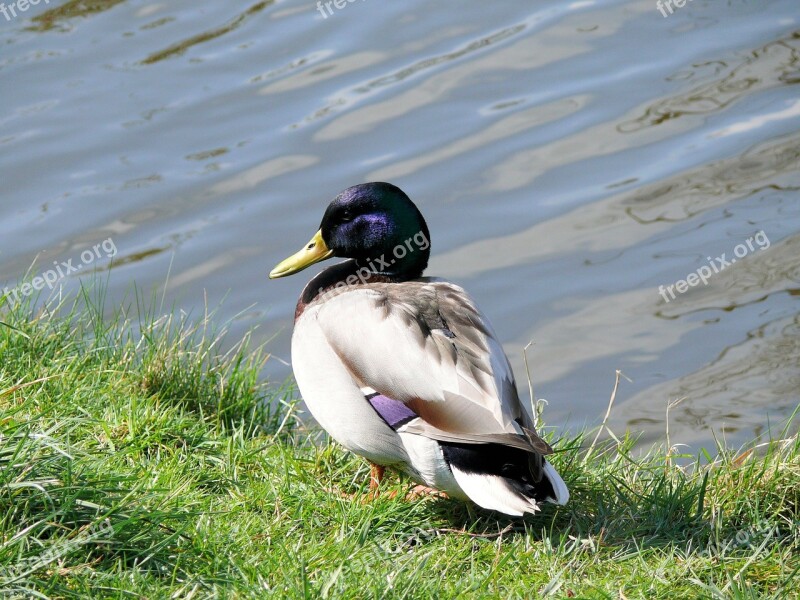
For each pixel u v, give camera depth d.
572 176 14.74
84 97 16.14
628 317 12.66
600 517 7.18
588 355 12.10
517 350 12.22
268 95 16.17
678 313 12.66
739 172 14.65
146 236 13.84
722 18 17.72
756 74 16.36
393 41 17.39
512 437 6.45
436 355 6.97
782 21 17.53
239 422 8.92
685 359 11.95
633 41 17.25
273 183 14.64
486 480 6.68
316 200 14.34
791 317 12.43
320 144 15.26
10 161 14.95
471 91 16.22
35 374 8.09
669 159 14.95
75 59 16.95
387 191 8.56
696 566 6.57
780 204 14.12
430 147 15.23
